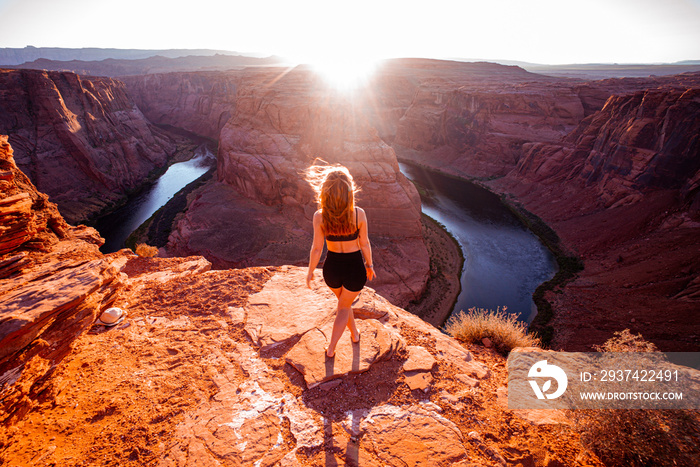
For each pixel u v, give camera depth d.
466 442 2.64
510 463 2.47
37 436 2.59
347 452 2.51
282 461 2.42
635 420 2.46
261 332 4.00
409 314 5.01
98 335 4.02
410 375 3.38
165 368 3.44
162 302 4.84
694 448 2.33
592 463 2.48
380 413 2.89
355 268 3.12
